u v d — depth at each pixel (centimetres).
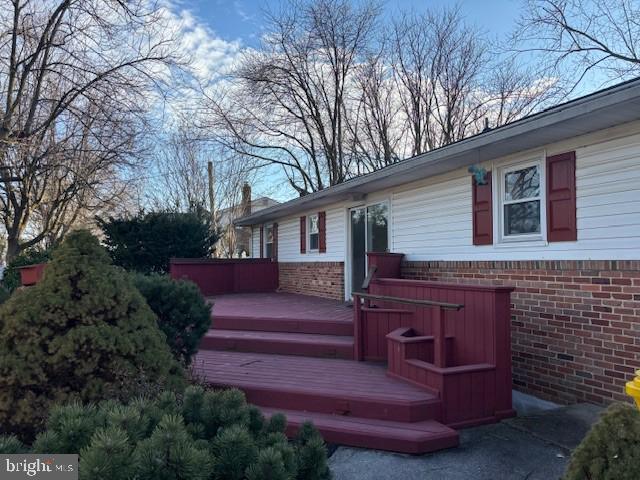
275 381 545
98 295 376
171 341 511
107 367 364
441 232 786
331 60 2169
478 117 2084
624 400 497
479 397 486
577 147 558
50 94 1395
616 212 515
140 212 1605
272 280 1514
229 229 2747
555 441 434
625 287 503
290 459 254
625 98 425
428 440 420
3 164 1347
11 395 337
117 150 1396
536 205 621
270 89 2156
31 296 364
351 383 536
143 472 204
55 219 1781
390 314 645
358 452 427
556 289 579
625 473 208
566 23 1470
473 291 525
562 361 568
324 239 1228
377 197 981
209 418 281
